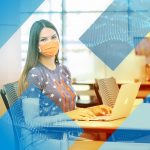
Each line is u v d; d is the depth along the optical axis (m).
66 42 6.32
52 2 6.12
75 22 6.48
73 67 6.12
